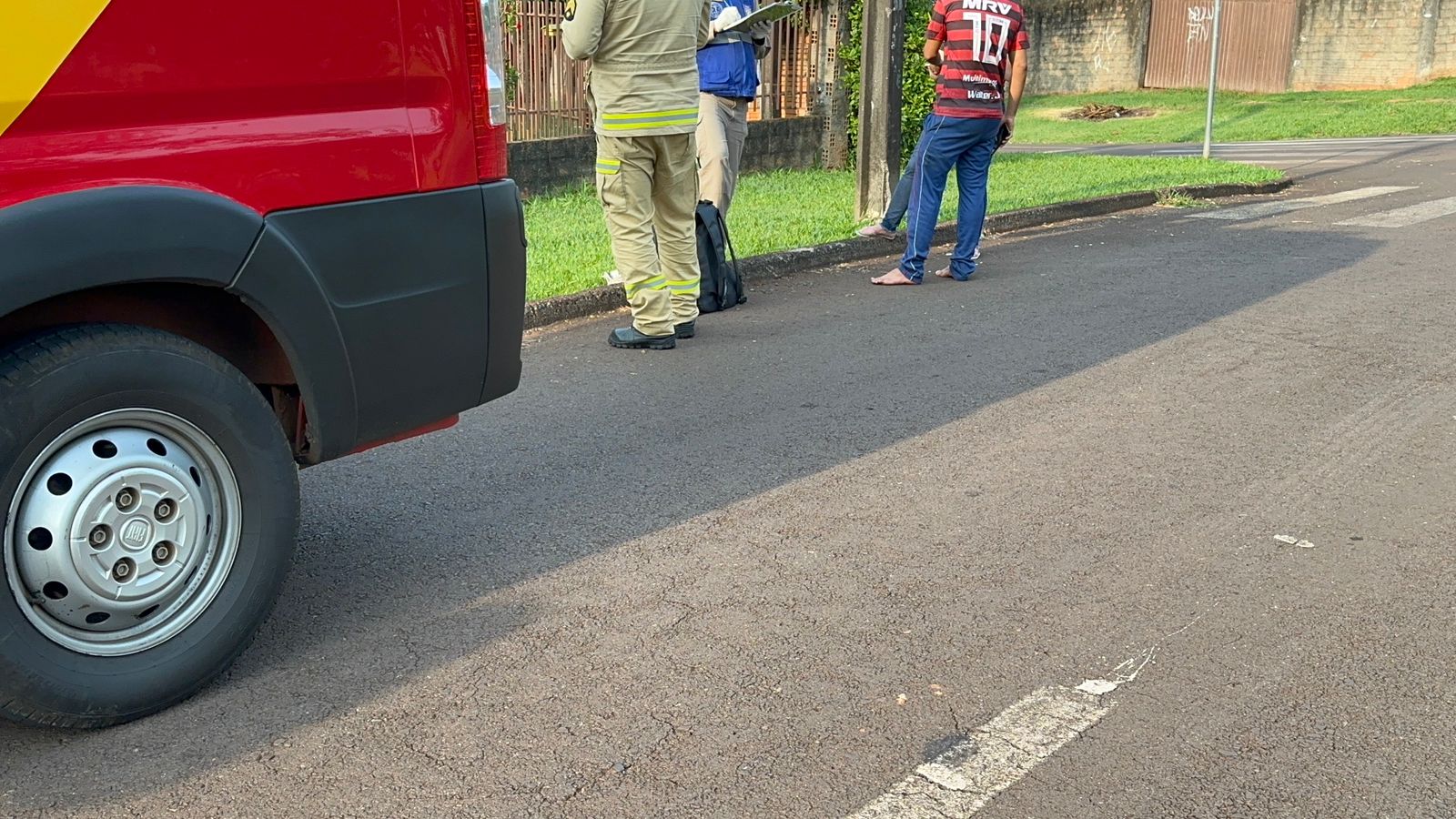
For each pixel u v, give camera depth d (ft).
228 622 10.40
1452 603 11.96
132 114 9.45
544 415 18.16
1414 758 9.39
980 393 18.90
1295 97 94.53
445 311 11.61
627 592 12.35
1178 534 13.60
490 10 11.78
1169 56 106.93
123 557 9.71
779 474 15.61
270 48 10.11
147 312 10.62
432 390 11.73
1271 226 33.94
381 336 11.16
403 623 11.76
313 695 10.46
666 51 20.77
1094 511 14.28
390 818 8.74
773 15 25.39
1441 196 38.99
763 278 28.32
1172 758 9.41
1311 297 24.77
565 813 8.78
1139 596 12.12
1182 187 40.19
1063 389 19.01
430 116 11.34
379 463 16.20
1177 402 18.28
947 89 26.04
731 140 26.48
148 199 9.43
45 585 9.37
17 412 9.03
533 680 10.67
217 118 9.93
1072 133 86.58
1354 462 15.75
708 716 10.03
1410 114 77.82
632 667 10.86
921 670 10.74
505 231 12.05
